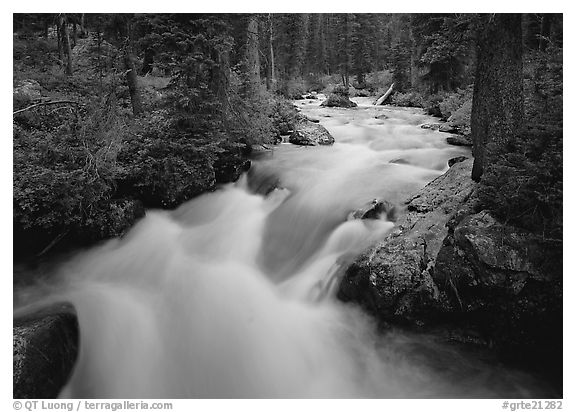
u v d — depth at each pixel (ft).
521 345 16.16
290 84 107.24
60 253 23.91
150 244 25.18
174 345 19.19
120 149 26.02
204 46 28.94
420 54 70.28
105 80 32.42
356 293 19.02
